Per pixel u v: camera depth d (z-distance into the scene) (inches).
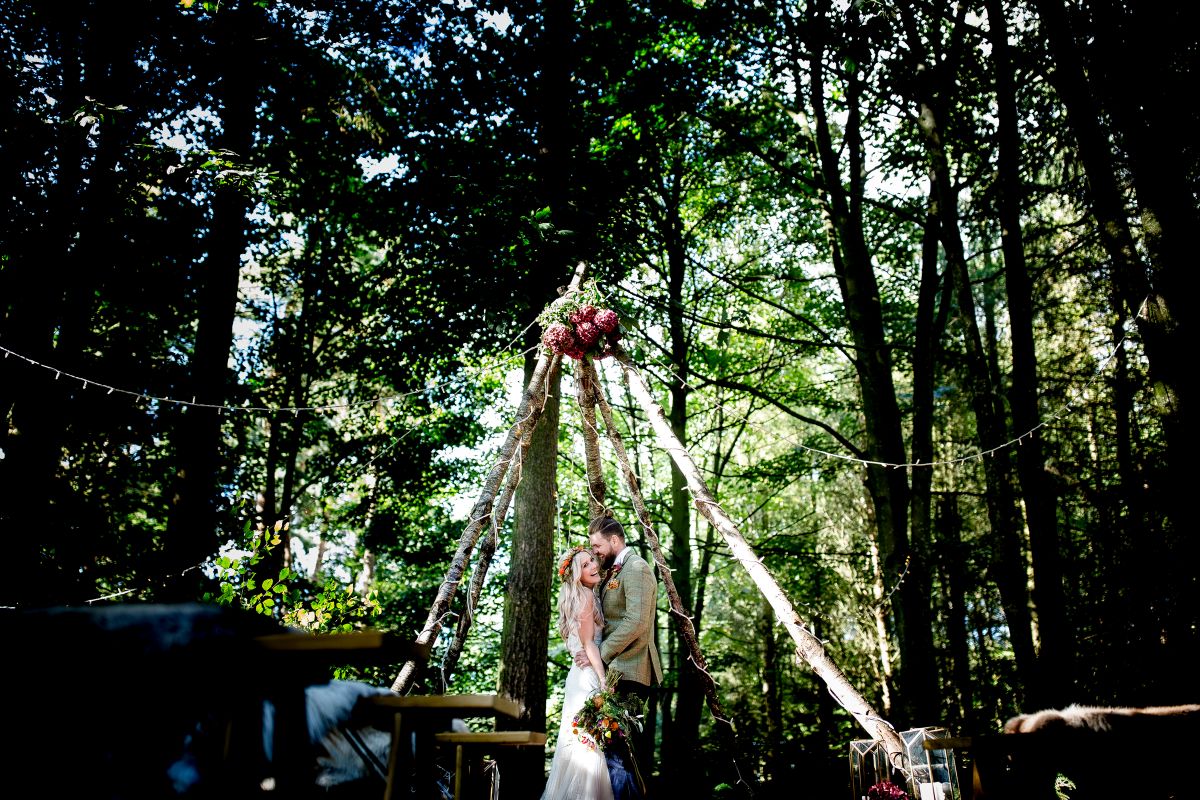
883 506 530.0
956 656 552.4
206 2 418.9
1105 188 394.6
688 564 629.9
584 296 263.9
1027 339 475.8
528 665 365.1
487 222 452.8
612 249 482.6
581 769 177.3
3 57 411.2
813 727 504.1
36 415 398.3
